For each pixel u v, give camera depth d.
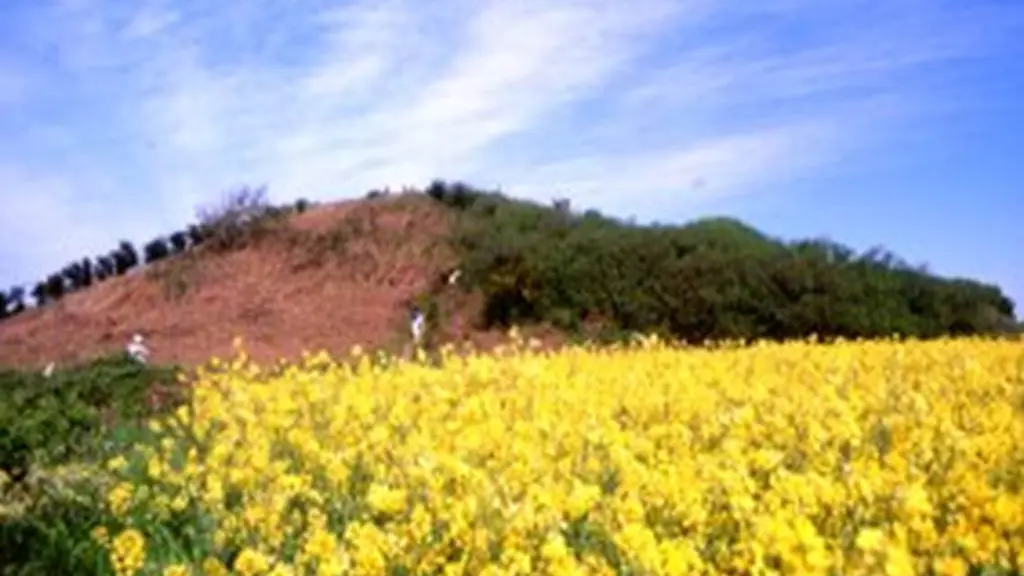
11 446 11.61
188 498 10.43
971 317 32.72
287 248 38.03
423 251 36.94
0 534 9.65
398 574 8.31
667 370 16.09
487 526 8.38
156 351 33.38
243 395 13.50
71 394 14.98
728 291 32.06
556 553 7.64
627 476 9.21
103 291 37.53
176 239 40.22
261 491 10.06
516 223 37.53
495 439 10.64
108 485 10.93
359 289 35.88
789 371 16.38
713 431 11.62
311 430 12.12
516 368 15.27
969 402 13.32
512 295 33.69
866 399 13.03
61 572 9.33
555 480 9.62
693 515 8.50
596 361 17.80
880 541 7.15
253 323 34.84
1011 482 9.37
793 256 33.62
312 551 8.20
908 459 10.02
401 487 9.72
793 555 7.21
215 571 8.48
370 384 14.26
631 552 7.69
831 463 10.03
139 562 8.99
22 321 37.22
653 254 33.72
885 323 31.22
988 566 7.51
